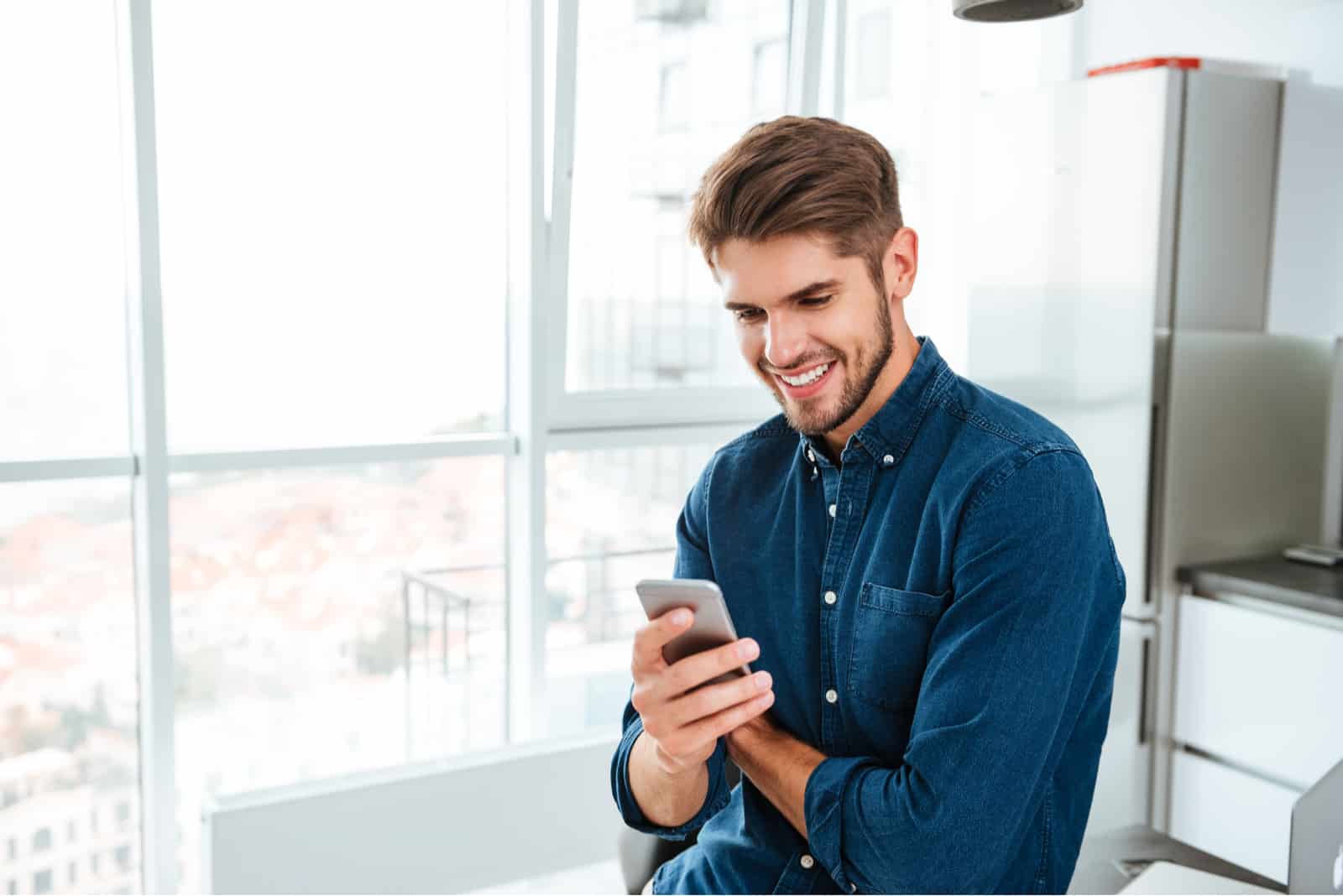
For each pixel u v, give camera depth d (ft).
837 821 3.47
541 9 9.43
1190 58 8.84
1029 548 3.33
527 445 9.93
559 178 9.89
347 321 9.39
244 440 9.06
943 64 11.82
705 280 10.97
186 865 9.12
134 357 8.38
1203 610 9.11
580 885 9.32
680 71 10.45
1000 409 3.62
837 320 3.35
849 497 3.75
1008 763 3.27
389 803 8.61
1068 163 9.56
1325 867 3.46
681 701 3.35
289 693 9.45
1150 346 8.99
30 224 8.13
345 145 9.21
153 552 8.41
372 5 9.20
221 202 8.77
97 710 8.61
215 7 8.58
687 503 4.33
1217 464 9.41
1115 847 5.05
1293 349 9.75
